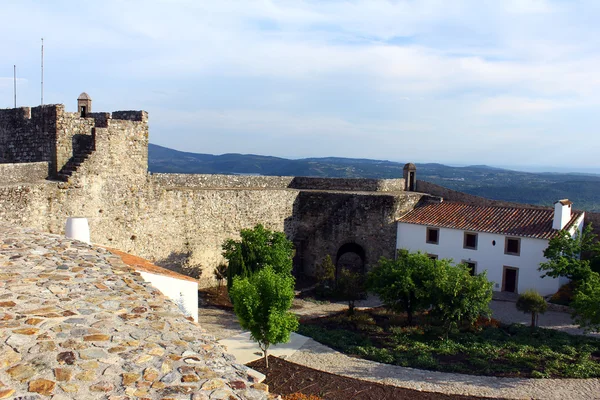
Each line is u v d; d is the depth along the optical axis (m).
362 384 18.81
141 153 26.75
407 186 43.50
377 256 35.88
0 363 5.24
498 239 31.69
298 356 21.56
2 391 4.77
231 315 26.80
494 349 22.33
